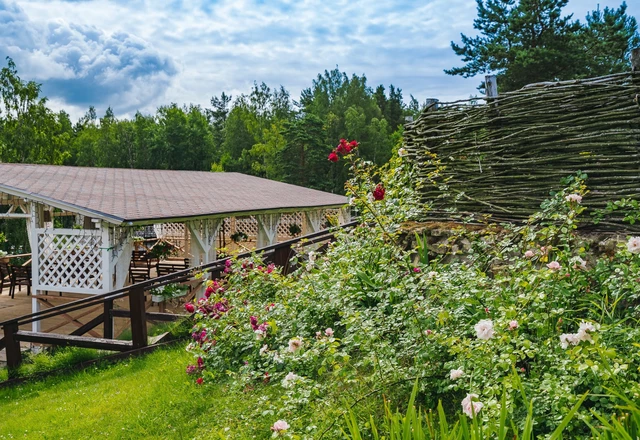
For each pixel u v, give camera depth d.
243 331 4.69
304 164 40.44
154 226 20.42
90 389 5.54
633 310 3.07
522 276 3.16
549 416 2.37
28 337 7.07
